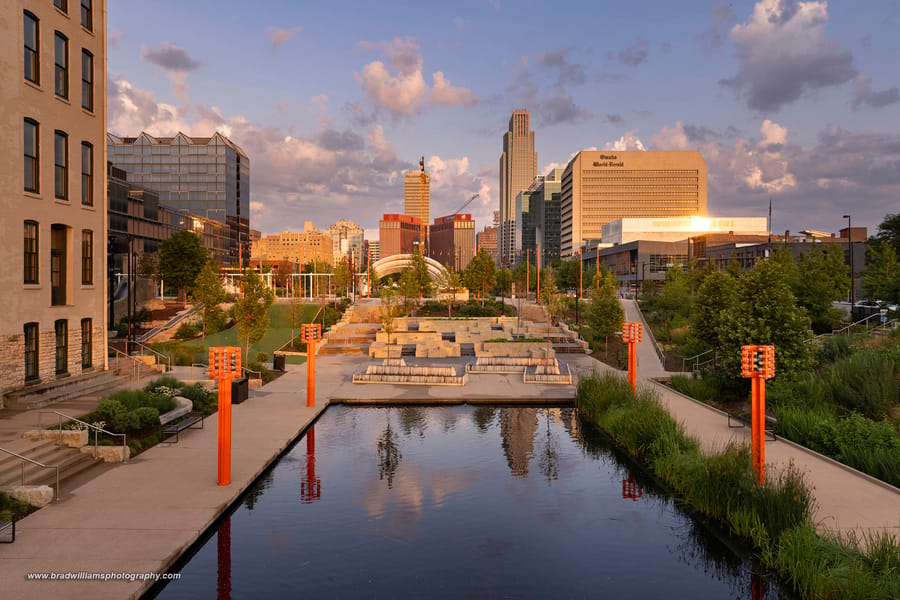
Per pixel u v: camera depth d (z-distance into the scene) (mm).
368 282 91062
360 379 30219
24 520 11867
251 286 32719
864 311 42281
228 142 148000
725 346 24516
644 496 15062
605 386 23656
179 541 11016
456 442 19938
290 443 19203
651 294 61031
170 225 98875
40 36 21266
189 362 33062
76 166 23656
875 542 10438
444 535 12602
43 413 18859
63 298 23203
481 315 59594
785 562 10742
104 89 25703
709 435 19109
